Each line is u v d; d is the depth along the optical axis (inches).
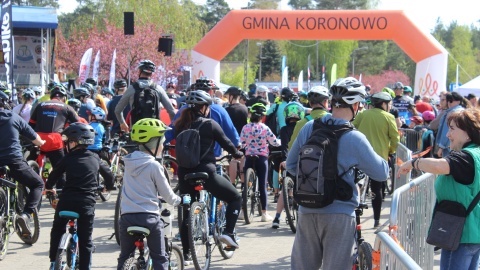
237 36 1378.0
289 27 1364.4
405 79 5211.6
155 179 329.7
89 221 358.9
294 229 536.4
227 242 426.9
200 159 416.5
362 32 1366.9
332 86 287.9
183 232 413.4
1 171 465.7
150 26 2313.0
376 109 526.3
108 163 666.2
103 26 2925.7
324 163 271.3
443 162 284.4
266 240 520.1
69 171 357.4
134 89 550.9
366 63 5157.5
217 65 1393.9
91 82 1076.5
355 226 280.1
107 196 700.7
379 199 555.5
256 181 589.9
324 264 279.4
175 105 826.2
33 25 1475.1
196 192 421.4
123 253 329.4
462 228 289.7
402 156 600.4
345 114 285.7
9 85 927.0
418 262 365.7
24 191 517.7
